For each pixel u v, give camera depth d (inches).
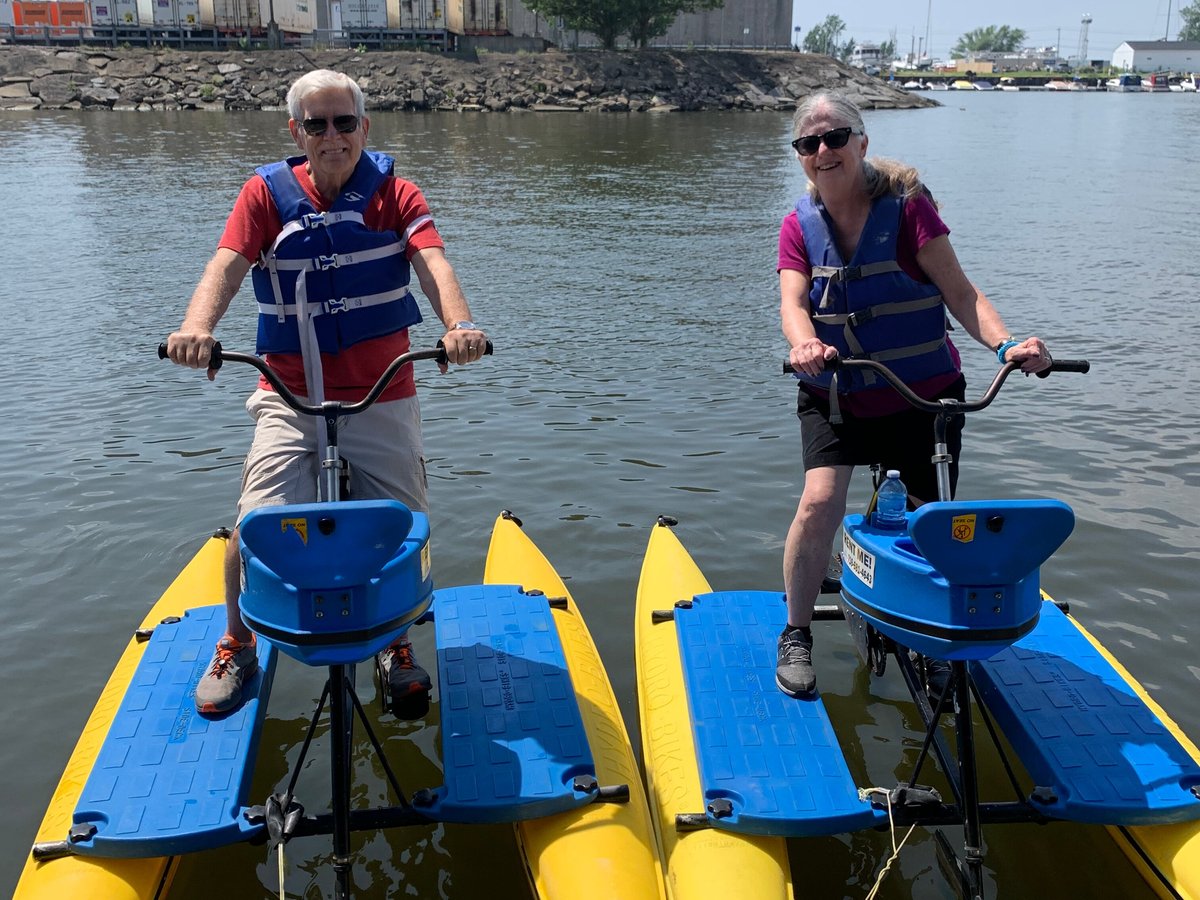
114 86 1576.0
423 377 318.7
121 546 207.8
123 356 333.1
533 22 2410.2
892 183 136.4
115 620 182.9
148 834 113.5
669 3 2105.1
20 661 170.6
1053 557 203.6
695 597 166.9
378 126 1347.2
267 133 1156.5
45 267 465.7
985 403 123.6
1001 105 2364.7
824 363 122.5
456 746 130.3
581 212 662.5
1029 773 130.2
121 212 621.0
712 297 425.1
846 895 124.6
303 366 134.9
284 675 169.0
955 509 104.1
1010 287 436.1
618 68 1878.7
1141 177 864.9
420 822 120.0
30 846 131.8
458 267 486.3
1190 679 165.0
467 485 237.8
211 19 1820.9
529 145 1114.1
